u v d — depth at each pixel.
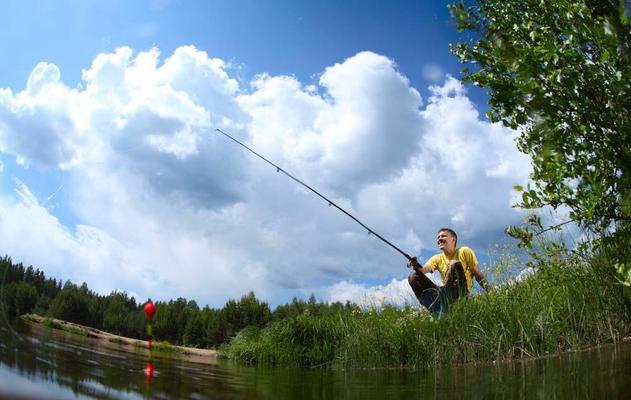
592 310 4.32
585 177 3.18
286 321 7.43
